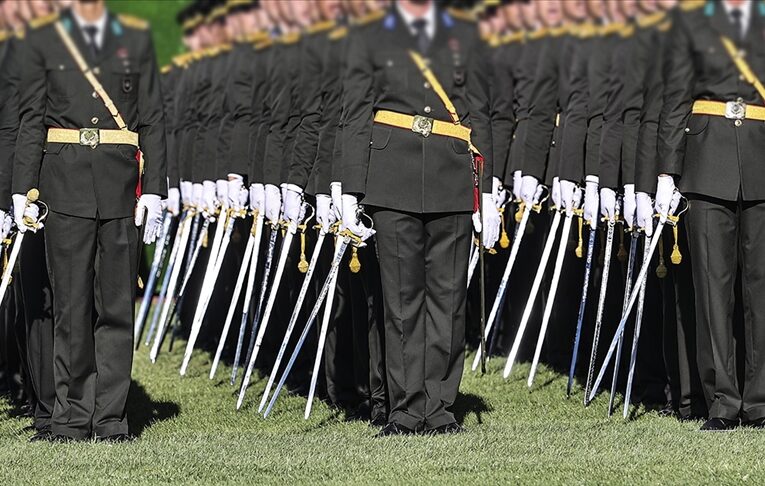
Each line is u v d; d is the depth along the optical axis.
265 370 44.03
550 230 39.88
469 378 41.38
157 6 59.66
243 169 43.62
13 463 29.88
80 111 32.78
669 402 37.06
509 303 45.22
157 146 33.47
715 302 33.97
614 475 27.42
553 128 41.09
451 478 27.47
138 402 39.34
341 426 35.69
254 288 44.66
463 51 32.41
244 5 42.91
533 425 34.00
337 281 37.81
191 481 27.94
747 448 29.83
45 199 32.84
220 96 46.22
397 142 32.12
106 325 33.47
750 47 33.28
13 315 38.44
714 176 33.44
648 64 34.88
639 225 34.97
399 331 32.69
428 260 32.81
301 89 37.34
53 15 32.72
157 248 49.91
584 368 42.34
